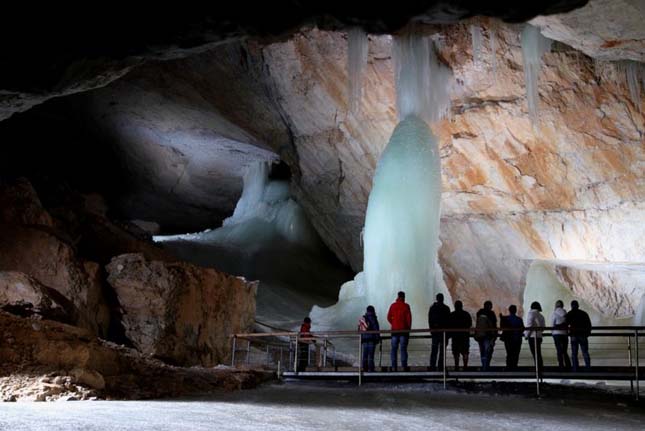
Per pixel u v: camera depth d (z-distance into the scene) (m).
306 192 25.86
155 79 22.00
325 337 13.20
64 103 24.38
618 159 17.03
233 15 6.95
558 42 15.38
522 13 6.29
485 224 21.59
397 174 17.69
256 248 27.98
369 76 18.62
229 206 33.97
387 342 17.34
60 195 17.64
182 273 14.41
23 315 11.27
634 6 10.23
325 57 18.47
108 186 30.86
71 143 27.52
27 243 12.91
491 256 22.25
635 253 18.55
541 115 17.19
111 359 9.80
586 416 8.77
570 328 10.80
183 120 25.20
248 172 31.02
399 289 17.33
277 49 18.45
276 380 12.52
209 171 30.80
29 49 7.82
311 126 21.81
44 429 5.92
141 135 27.23
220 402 9.03
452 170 19.95
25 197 13.76
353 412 8.44
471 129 18.59
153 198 32.28
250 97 21.70
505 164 19.06
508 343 11.73
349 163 22.53
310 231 29.38
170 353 13.76
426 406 9.29
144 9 7.10
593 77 15.60
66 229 15.60
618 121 16.19
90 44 7.76
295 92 20.28
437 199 17.91
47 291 12.11
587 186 18.28
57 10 7.25
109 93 23.48
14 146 26.20
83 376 8.79
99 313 13.45
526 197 19.69
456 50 16.78
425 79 17.27
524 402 10.01
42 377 8.51
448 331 11.41
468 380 13.34
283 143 24.33
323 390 11.09
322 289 26.52
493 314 11.91
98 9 7.19
